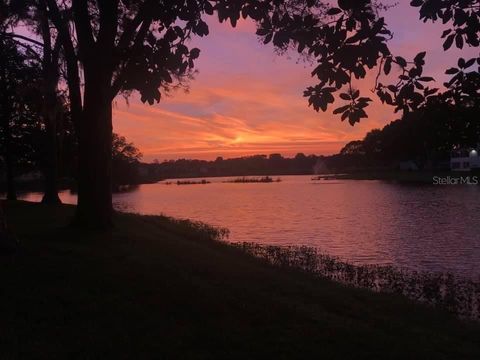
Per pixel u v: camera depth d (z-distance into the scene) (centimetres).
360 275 1400
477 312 1029
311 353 608
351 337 665
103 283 891
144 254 1212
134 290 858
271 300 848
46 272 943
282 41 589
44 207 2586
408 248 2109
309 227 2936
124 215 2355
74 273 948
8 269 947
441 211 3719
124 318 716
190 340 639
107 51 1317
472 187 7094
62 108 2738
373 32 518
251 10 611
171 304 792
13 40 2583
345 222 3181
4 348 588
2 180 7300
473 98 564
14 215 2097
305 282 1098
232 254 1467
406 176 11844
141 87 637
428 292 1210
